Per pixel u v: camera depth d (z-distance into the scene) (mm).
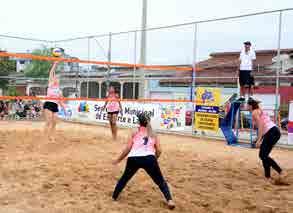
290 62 17938
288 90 16703
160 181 4723
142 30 14859
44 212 4293
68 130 12773
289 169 7730
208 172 6895
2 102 17922
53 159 7254
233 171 7105
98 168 6652
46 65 20156
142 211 4516
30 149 8312
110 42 15914
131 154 4766
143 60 15586
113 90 10445
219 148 10672
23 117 18125
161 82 20109
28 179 5723
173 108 14828
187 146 10797
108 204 4695
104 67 18344
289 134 11383
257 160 8633
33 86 20609
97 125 16625
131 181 5895
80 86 18031
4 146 8594
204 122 13227
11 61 22188
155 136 4867
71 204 4613
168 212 4531
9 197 4809
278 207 4902
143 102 15430
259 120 6500
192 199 5102
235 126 13406
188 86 19797
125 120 15836
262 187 5980
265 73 18359
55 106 9555
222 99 16281
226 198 5219
